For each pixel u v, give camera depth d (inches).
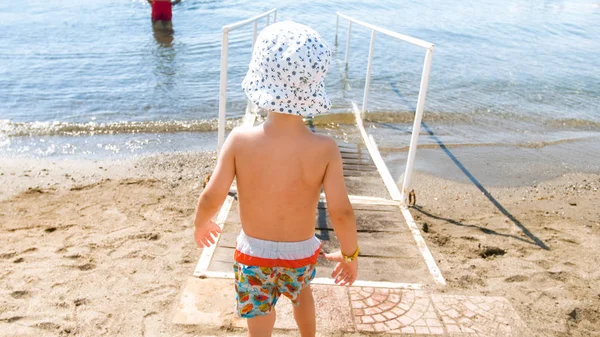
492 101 359.3
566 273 145.8
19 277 134.1
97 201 195.9
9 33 498.0
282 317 114.5
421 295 126.0
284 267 81.3
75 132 281.1
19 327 112.1
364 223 165.6
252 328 86.7
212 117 309.7
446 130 301.6
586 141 295.3
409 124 307.3
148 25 557.0
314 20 601.3
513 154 270.7
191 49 466.6
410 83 389.4
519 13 710.5
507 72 431.8
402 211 177.2
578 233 179.3
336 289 125.7
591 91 391.5
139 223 175.6
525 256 158.6
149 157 249.3
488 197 216.5
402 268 139.6
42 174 224.4
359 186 209.8
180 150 261.1
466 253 159.6
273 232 81.4
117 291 128.0
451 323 115.2
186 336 108.6
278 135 78.5
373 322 114.0
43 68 395.5
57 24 546.3
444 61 456.1
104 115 307.7
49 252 150.1
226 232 153.5
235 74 396.5
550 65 459.8
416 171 241.4
